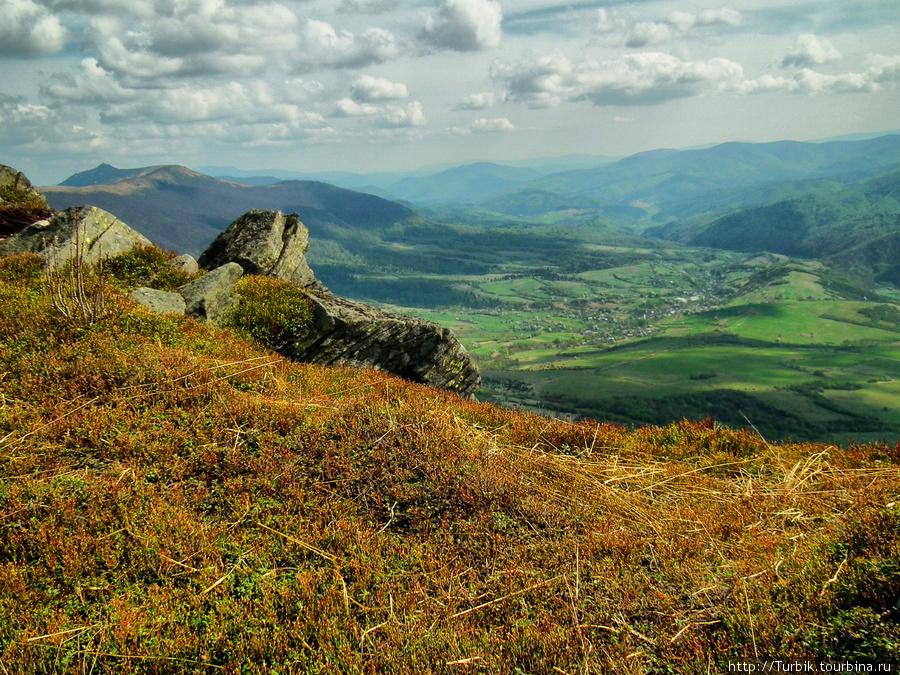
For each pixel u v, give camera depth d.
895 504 3.72
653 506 4.51
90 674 2.53
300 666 2.63
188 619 2.90
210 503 3.90
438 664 2.63
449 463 4.47
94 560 3.20
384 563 3.40
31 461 3.99
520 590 3.21
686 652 2.68
